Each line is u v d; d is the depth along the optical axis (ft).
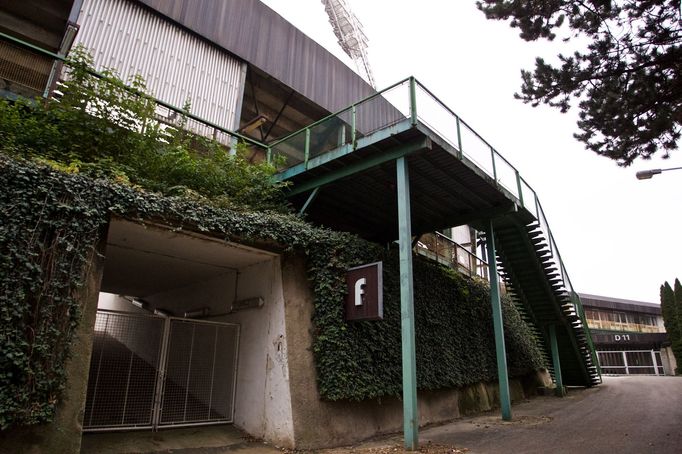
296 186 32.65
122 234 22.75
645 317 148.15
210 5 43.70
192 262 28.53
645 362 110.32
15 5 40.06
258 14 48.62
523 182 37.58
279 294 25.64
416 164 28.55
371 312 24.36
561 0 23.52
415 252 42.96
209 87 41.83
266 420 24.38
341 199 34.71
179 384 25.39
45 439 15.90
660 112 24.02
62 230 17.33
